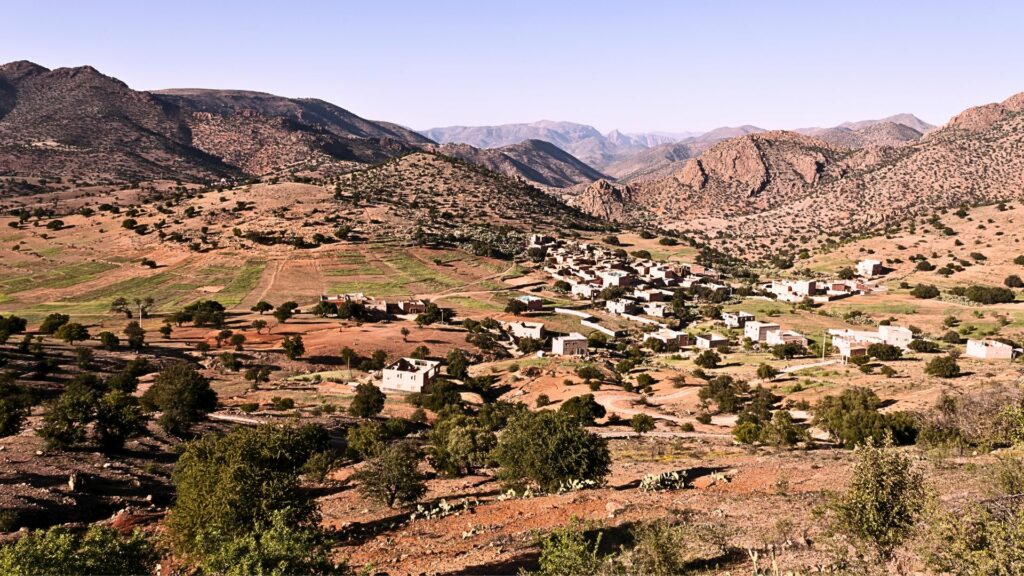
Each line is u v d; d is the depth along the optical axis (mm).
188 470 26812
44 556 17016
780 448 51000
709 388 80062
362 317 137000
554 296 169625
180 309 138000
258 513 23922
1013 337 119438
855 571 17203
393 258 186375
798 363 102938
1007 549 13719
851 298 168250
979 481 24219
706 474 38094
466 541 27156
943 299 159375
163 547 25641
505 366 104875
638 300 170250
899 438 48281
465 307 152625
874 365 92250
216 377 88000
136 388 70938
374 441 52188
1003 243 198750
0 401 47750
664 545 19844
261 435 28078
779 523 23750
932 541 15797
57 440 42562
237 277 165000
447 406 70375
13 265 171375
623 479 38906
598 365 103812
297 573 17953
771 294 183000
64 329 94562
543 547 24625
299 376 93250
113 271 168250
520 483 37969
